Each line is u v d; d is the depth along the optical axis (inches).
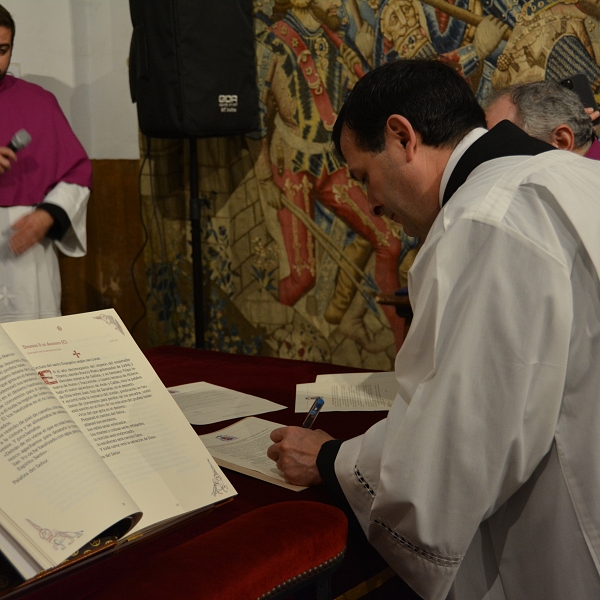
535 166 46.9
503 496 44.3
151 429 44.2
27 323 44.2
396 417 46.9
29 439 36.4
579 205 44.0
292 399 74.1
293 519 39.8
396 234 151.6
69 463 36.2
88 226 178.5
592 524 43.3
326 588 39.8
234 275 178.5
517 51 133.1
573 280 43.5
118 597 32.3
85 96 178.2
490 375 42.3
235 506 48.6
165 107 153.4
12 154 127.0
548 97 87.1
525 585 47.0
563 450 44.1
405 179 53.2
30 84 141.3
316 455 52.2
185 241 183.5
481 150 50.8
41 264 137.4
